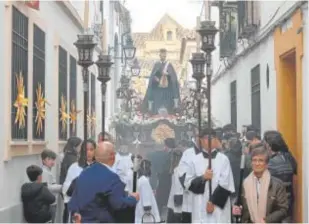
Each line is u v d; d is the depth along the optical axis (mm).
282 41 11828
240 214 8203
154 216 10773
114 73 18078
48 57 12883
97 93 19391
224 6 15086
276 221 7633
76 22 16094
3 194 9445
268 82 12969
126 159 10398
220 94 17875
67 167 11398
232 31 15578
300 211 10469
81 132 17172
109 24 18125
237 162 10664
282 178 9570
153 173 12430
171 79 17391
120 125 15562
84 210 7336
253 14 13602
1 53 9273
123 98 17203
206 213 9234
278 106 12141
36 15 11617
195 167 9352
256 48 14062
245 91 15109
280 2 11711
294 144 11938
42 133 12203
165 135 15266
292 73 11992
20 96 10086
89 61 9953
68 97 15109
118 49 18125
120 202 7320
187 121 15242
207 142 9359
